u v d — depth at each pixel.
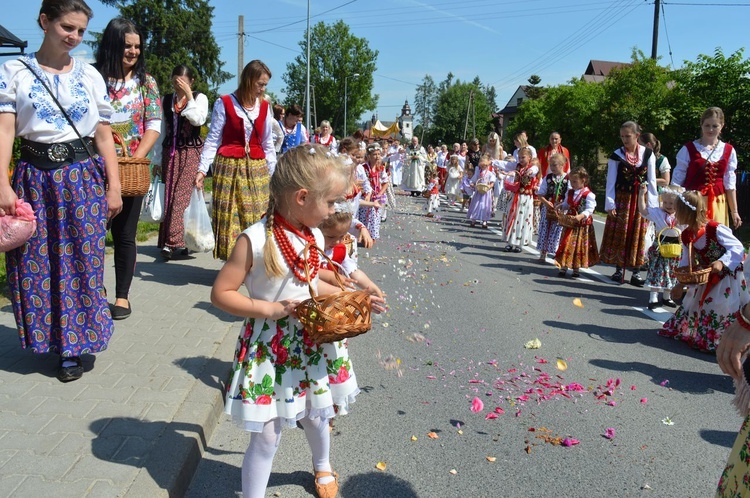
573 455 3.65
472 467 3.47
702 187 7.57
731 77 19.69
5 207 3.53
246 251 2.65
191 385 3.94
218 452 3.49
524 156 11.12
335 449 3.62
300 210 2.66
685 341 5.94
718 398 4.61
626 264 8.59
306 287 2.75
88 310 3.94
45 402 3.61
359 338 5.71
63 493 2.72
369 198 10.70
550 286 8.39
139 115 5.64
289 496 3.10
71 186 3.83
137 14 50.19
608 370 5.12
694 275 5.50
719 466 3.59
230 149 6.32
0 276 6.50
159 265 7.48
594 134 32.12
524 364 5.18
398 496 3.17
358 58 88.44
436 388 4.57
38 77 3.71
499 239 12.90
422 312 6.71
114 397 3.72
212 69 52.84
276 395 2.67
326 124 13.60
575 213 8.98
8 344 4.55
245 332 2.75
